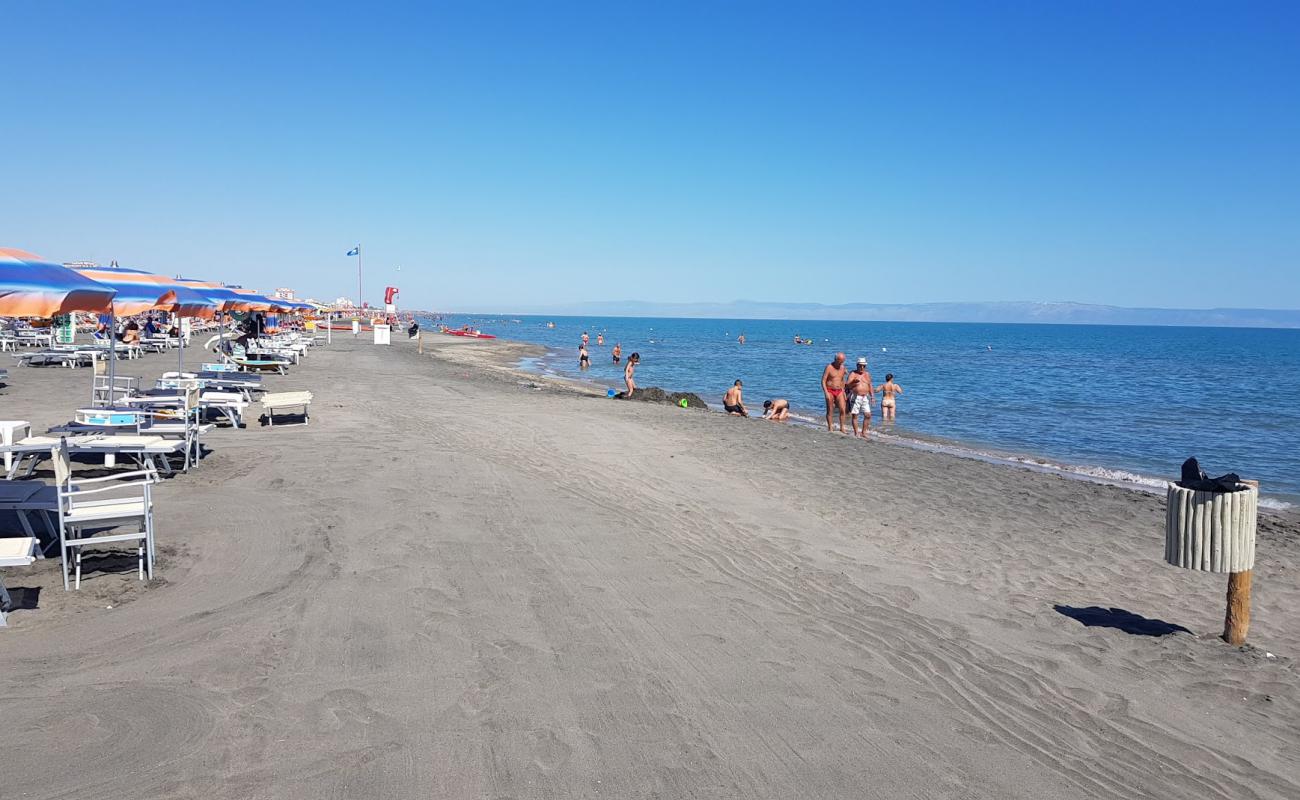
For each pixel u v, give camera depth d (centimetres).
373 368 2903
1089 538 908
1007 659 546
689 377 3872
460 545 721
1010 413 2591
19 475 907
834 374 1898
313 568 641
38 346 3200
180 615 539
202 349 3491
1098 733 448
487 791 355
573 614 575
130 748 379
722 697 460
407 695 441
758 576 693
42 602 554
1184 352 8625
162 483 910
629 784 367
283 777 360
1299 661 570
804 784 376
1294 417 2566
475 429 1455
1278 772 418
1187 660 562
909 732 433
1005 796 377
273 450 1141
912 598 662
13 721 399
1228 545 576
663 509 913
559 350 6322
